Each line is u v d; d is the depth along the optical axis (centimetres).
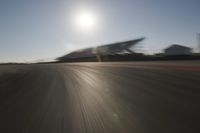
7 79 1909
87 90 1080
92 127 561
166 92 848
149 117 598
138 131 515
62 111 725
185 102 694
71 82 1419
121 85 1130
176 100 727
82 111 711
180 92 821
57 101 877
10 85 1476
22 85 1441
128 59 4175
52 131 552
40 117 674
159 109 657
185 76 1127
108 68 2227
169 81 1054
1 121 662
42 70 2750
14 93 1139
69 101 862
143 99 793
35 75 2089
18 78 1925
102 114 663
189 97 742
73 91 1077
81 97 921
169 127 520
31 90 1198
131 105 731
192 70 1319
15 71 2925
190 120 549
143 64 2283
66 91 1091
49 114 698
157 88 941
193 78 1048
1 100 982
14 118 684
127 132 516
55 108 768
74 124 591
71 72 2153
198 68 1396
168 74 1270
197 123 528
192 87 873
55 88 1209
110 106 745
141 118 596
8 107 835
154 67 1766
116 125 564
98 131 534
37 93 1088
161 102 726
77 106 777
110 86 1137
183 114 594
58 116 672
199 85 894
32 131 562
